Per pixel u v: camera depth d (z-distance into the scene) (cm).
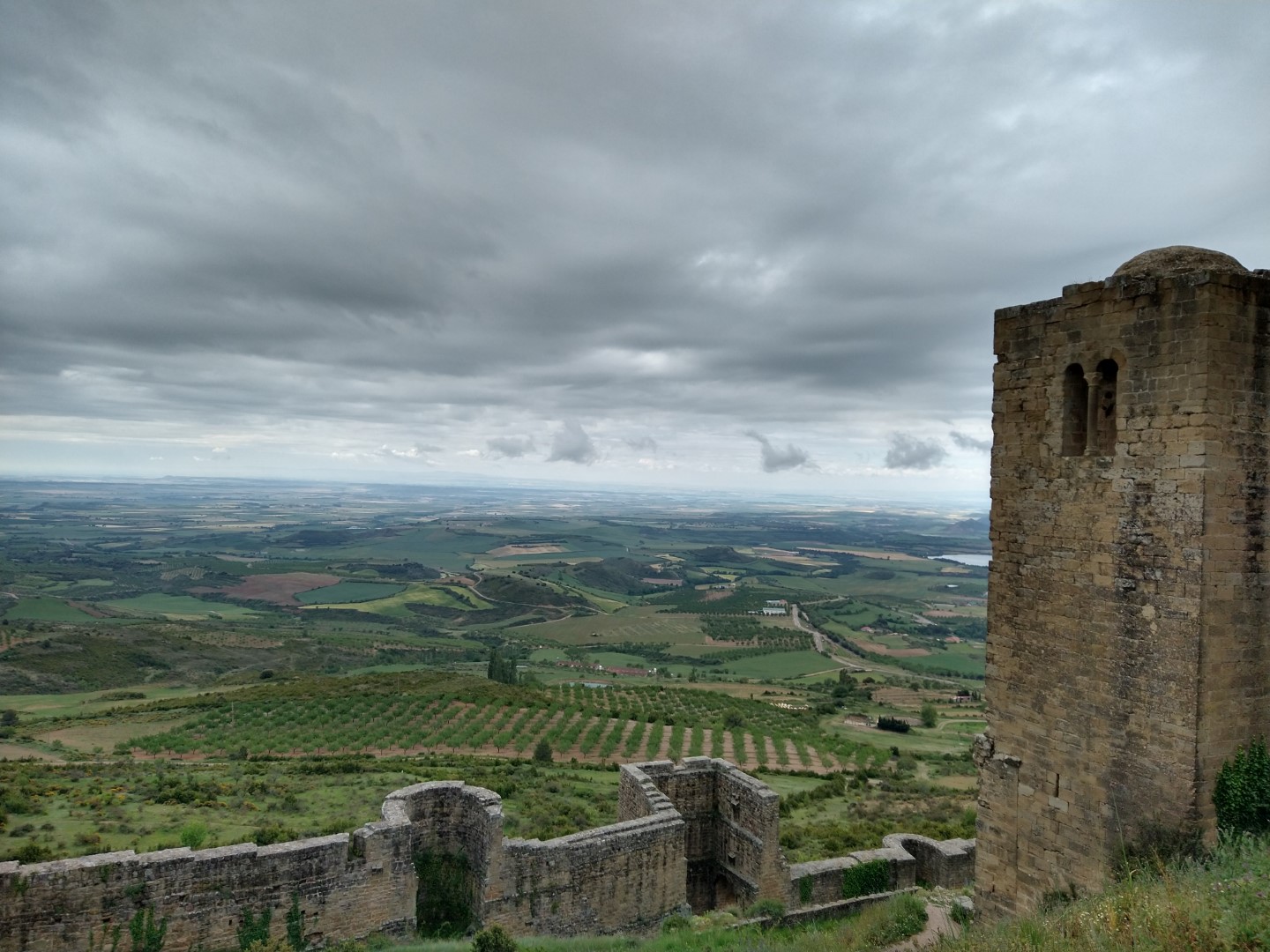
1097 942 1198
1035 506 1853
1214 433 1504
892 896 2700
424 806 2722
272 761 6241
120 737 7306
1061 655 1777
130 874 2020
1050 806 1788
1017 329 1909
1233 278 1516
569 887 2600
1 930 1892
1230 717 1539
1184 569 1529
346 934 2298
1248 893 1156
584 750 7581
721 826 3161
